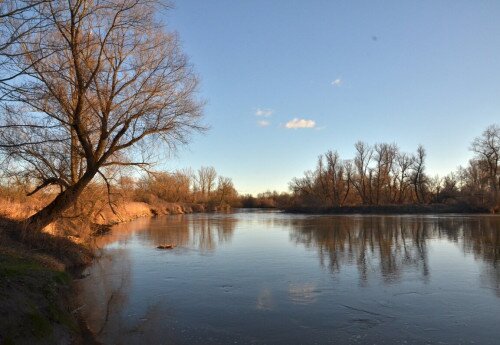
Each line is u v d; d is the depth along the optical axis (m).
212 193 110.50
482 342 9.91
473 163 78.19
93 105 18.30
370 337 10.24
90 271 18.45
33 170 18.06
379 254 23.11
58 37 16.12
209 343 9.83
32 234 17.55
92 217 32.22
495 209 67.69
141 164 20.72
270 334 10.45
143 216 65.38
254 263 20.48
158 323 11.27
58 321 9.80
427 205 73.50
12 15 9.55
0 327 7.71
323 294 14.36
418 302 13.31
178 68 19.97
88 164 18.70
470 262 20.39
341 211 76.81
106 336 10.22
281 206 102.75
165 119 20.06
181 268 19.23
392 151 85.56
